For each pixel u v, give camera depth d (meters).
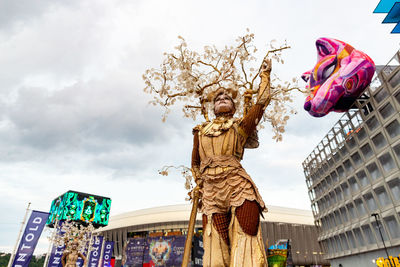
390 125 30.89
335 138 41.47
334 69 35.69
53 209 63.50
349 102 36.59
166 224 74.56
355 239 37.06
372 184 33.75
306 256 71.38
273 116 3.08
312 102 36.78
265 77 2.56
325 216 45.78
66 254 15.20
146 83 3.21
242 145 2.51
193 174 2.71
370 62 32.97
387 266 31.23
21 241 24.52
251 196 2.13
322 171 46.44
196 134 2.83
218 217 2.23
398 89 29.33
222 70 3.30
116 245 79.19
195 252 52.19
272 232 72.56
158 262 56.88
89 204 61.97
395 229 30.09
